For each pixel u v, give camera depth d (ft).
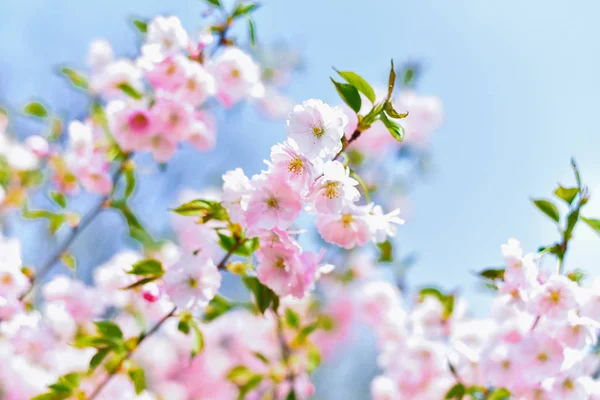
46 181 5.87
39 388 5.70
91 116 5.71
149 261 4.85
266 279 4.72
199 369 7.71
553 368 4.86
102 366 5.28
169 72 5.29
